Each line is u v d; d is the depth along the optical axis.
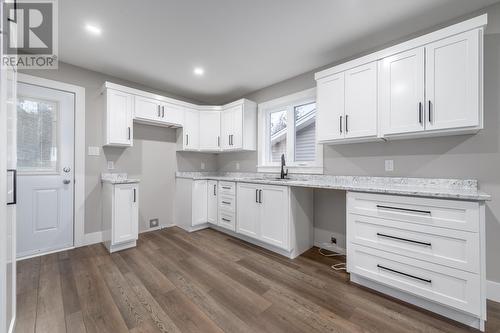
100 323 1.40
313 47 2.37
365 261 1.79
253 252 2.59
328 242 2.69
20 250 2.36
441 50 1.66
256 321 1.43
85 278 1.96
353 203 1.86
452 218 1.42
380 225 1.71
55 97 2.58
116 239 2.55
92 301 1.63
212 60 2.64
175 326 1.38
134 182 2.71
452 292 1.41
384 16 1.87
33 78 2.44
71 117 2.69
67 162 2.66
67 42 2.23
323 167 2.74
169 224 3.68
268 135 3.61
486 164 1.73
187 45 2.31
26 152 2.41
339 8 1.78
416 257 1.55
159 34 2.12
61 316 1.46
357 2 1.71
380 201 1.71
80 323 1.40
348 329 1.36
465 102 1.57
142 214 3.36
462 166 1.83
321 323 1.42
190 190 3.39
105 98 2.80
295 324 1.41
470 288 1.35
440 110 1.67
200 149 3.76
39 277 1.96
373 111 2.01
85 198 2.79
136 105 2.99
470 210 1.36
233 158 4.04
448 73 1.64
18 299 1.64
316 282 1.92
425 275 1.51
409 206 1.58
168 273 2.07
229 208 3.14
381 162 2.28
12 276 1.24
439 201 1.46
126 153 3.17
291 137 3.24
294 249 2.45
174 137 3.75
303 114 3.16
